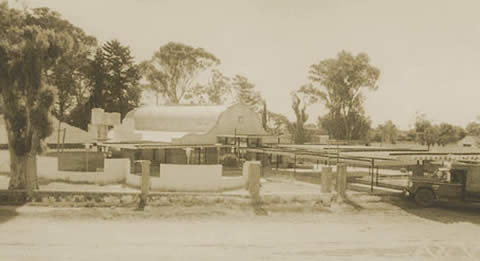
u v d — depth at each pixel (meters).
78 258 15.02
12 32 24.83
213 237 18.33
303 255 16.23
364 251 16.97
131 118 47.81
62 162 38.03
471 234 19.78
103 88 64.81
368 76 72.75
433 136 75.44
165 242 17.38
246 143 43.19
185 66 74.88
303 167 42.66
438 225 21.25
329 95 76.06
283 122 77.06
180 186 26.19
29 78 24.38
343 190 25.56
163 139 43.81
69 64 59.44
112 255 15.51
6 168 33.00
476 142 75.88
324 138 65.81
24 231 18.27
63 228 18.97
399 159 26.44
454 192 24.19
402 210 24.17
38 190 23.77
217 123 42.03
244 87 83.69
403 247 17.66
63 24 58.81
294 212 23.17
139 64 73.88
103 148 38.69
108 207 22.70
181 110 47.84
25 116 24.38
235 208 23.20
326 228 20.36
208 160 41.03
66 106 67.12
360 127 75.50
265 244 17.52
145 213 21.92
